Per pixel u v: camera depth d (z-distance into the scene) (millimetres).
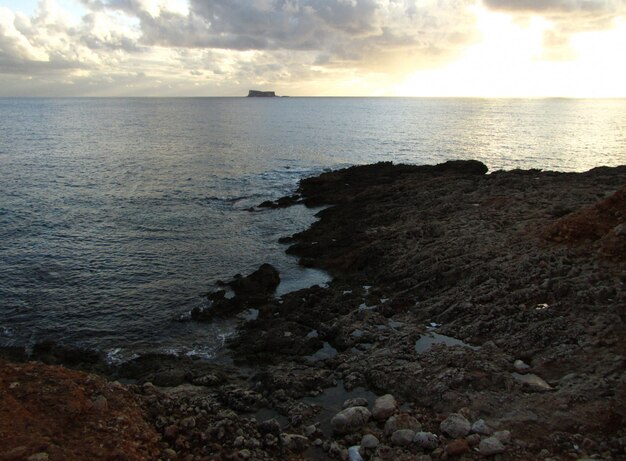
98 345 14422
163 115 131375
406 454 7234
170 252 22516
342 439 7895
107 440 6570
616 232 13648
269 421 8062
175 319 15758
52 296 17875
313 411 8922
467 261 15656
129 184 37406
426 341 11742
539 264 13984
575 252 14109
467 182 27500
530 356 10125
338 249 20875
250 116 128750
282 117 124438
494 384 9000
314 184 34500
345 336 12656
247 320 15461
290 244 23250
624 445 6914
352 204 27641
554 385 8867
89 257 21953
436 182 28547
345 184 33312
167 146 59844
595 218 14984
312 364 11555
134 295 17906
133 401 7977
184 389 10492
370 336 12430
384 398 8742
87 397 7508
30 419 6578
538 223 17750
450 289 14508
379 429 8094
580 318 10961
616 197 15094
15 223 27141
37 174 40906
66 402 7055
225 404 9383
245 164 47125
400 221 22250
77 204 31391
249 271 20047
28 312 16625
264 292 17406
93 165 45656
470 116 124625
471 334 11672
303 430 8242
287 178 40312
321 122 105188
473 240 17359
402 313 13898
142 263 21188
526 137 70250
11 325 15750
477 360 9766
